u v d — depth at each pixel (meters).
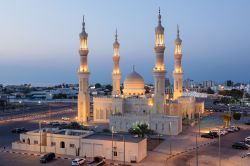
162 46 166.62
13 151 113.62
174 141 128.50
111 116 154.50
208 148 115.94
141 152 101.75
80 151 108.38
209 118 198.38
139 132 125.44
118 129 152.62
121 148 101.88
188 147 117.62
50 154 102.50
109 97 182.62
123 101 176.75
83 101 186.38
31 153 110.88
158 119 145.88
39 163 98.56
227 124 164.25
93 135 114.69
